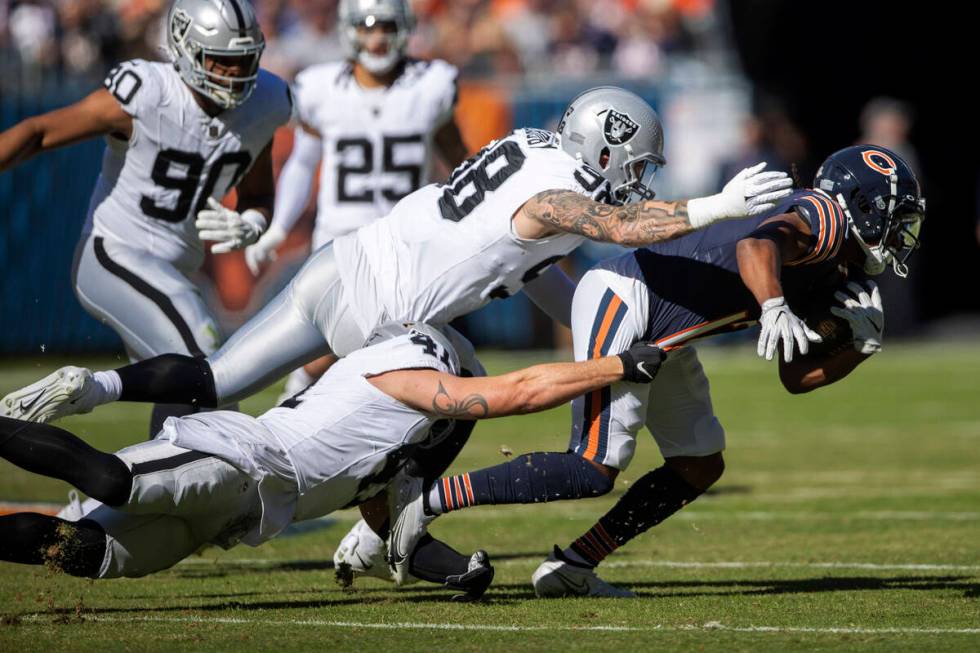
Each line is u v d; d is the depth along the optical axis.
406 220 15.91
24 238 45.62
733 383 48.00
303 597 15.83
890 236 15.47
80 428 33.12
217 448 14.02
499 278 15.56
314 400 14.69
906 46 67.12
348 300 16.02
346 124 25.59
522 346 52.41
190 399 16.14
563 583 15.85
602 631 13.54
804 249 14.80
